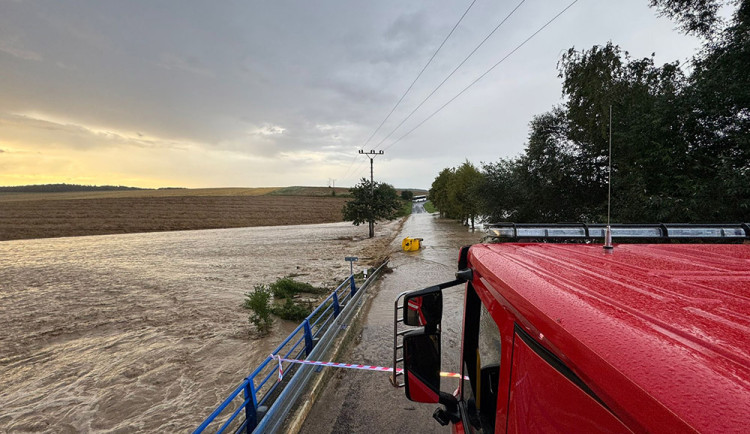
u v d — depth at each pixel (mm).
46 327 13328
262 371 9070
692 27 11141
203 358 10180
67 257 32656
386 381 7031
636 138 11570
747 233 2801
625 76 12297
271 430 5188
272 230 61000
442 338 9367
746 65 9609
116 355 10695
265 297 12102
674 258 1776
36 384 9141
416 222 63062
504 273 1604
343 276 20734
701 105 10586
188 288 19047
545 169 17094
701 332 794
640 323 876
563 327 952
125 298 17250
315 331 9820
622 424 718
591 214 14766
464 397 2357
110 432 7129
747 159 9922
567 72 13039
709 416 490
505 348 1432
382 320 10977
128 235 57531
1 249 40562
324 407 6207
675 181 10938
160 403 8031
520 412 1233
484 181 21047
